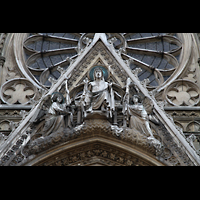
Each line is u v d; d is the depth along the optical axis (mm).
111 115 36406
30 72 47938
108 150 36188
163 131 36844
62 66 49812
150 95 39406
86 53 43281
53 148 35375
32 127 36812
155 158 35125
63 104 37719
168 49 52125
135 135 35531
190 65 48094
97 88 37469
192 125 41469
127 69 41719
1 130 39719
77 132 35719
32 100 40438
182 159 35031
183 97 45438
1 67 47062
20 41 50312
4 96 45031
